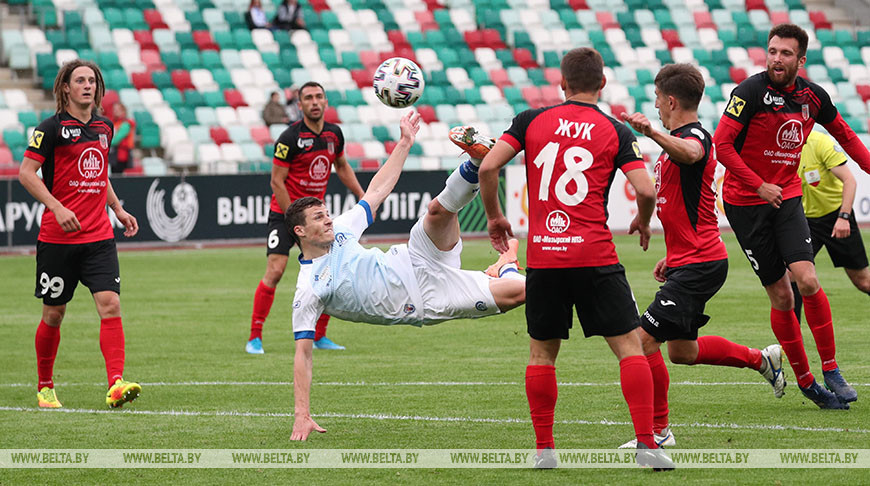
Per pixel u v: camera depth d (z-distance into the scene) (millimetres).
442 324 35719
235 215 62438
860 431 18891
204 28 82750
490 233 16859
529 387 16688
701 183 18297
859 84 90062
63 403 23094
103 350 22828
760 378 24672
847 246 26000
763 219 21281
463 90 83000
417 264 19016
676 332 18344
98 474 16844
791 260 21000
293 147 30328
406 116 20656
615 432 19266
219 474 16750
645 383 16156
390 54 85312
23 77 76188
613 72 87938
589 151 16062
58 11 79625
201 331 34188
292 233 18625
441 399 22875
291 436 18438
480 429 19781
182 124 73562
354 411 21656
